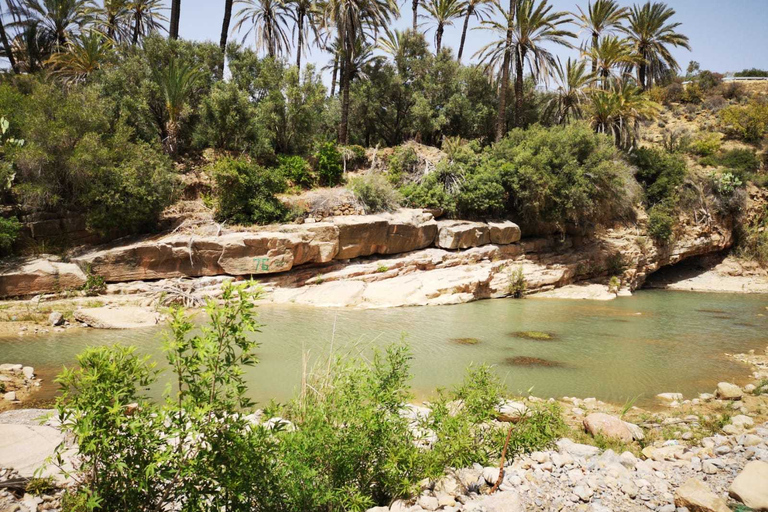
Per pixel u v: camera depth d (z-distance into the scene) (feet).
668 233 96.94
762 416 24.41
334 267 70.49
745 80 185.78
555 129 91.15
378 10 101.91
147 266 60.34
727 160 126.31
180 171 79.77
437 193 84.43
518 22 97.45
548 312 61.16
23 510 12.12
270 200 73.77
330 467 11.87
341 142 102.01
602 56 112.37
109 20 104.83
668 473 16.20
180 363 10.31
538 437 16.84
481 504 12.92
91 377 9.29
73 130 62.59
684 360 38.83
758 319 61.77
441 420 15.06
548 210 87.51
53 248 61.52
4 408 24.13
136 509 9.66
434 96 113.29
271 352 36.88
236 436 10.18
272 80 94.07
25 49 95.50
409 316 54.65
